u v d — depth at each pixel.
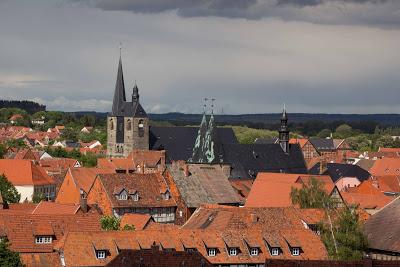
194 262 191.62
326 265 161.50
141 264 188.50
